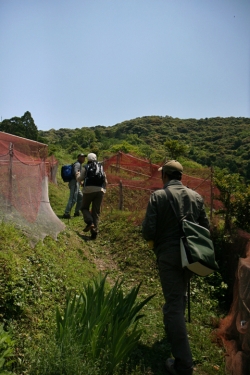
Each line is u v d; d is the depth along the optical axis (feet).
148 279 20.02
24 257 14.94
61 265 17.02
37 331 11.99
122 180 34.99
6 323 11.57
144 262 21.67
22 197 18.07
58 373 10.08
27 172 18.63
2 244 14.64
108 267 21.50
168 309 12.05
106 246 24.81
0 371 9.47
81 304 12.63
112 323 11.54
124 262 21.98
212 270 11.70
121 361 11.41
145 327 14.69
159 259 12.45
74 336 11.12
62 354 10.42
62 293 14.71
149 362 12.41
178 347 11.68
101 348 11.02
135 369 11.73
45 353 10.63
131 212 30.25
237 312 12.93
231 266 19.83
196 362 13.11
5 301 11.90
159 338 14.06
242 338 11.92
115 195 34.53
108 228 27.63
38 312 12.74
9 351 10.10
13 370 10.32
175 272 12.20
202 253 11.55
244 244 18.92
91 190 24.84
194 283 19.31
